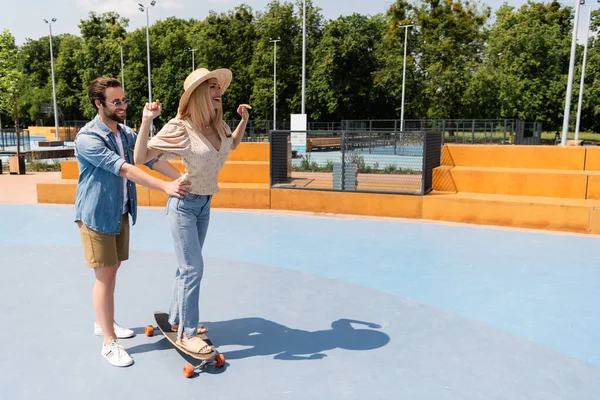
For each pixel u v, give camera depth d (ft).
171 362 10.91
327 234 24.22
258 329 12.87
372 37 155.53
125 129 10.75
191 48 176.24
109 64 192.95
